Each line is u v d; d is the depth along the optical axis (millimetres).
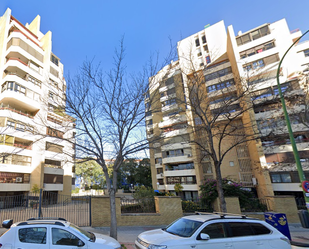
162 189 34031
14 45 26625
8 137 22578
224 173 26703
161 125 30484
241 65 25609
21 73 27000
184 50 28859
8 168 22328
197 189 27703
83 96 9898
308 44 26312
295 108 20875
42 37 32469
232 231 5266
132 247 7559
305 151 21422
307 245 7789
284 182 21906
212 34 32625
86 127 9500
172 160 29938
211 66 29859
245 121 23984
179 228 5648
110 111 9570
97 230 10023
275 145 22484
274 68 24297
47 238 4863
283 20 25547
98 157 9750
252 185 25141
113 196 8797
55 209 16875
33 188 23656
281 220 8508
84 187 51344
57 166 28922
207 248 4875
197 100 11906
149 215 11766
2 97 23750
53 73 31141
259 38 25953
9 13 28828
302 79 21594
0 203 17969
